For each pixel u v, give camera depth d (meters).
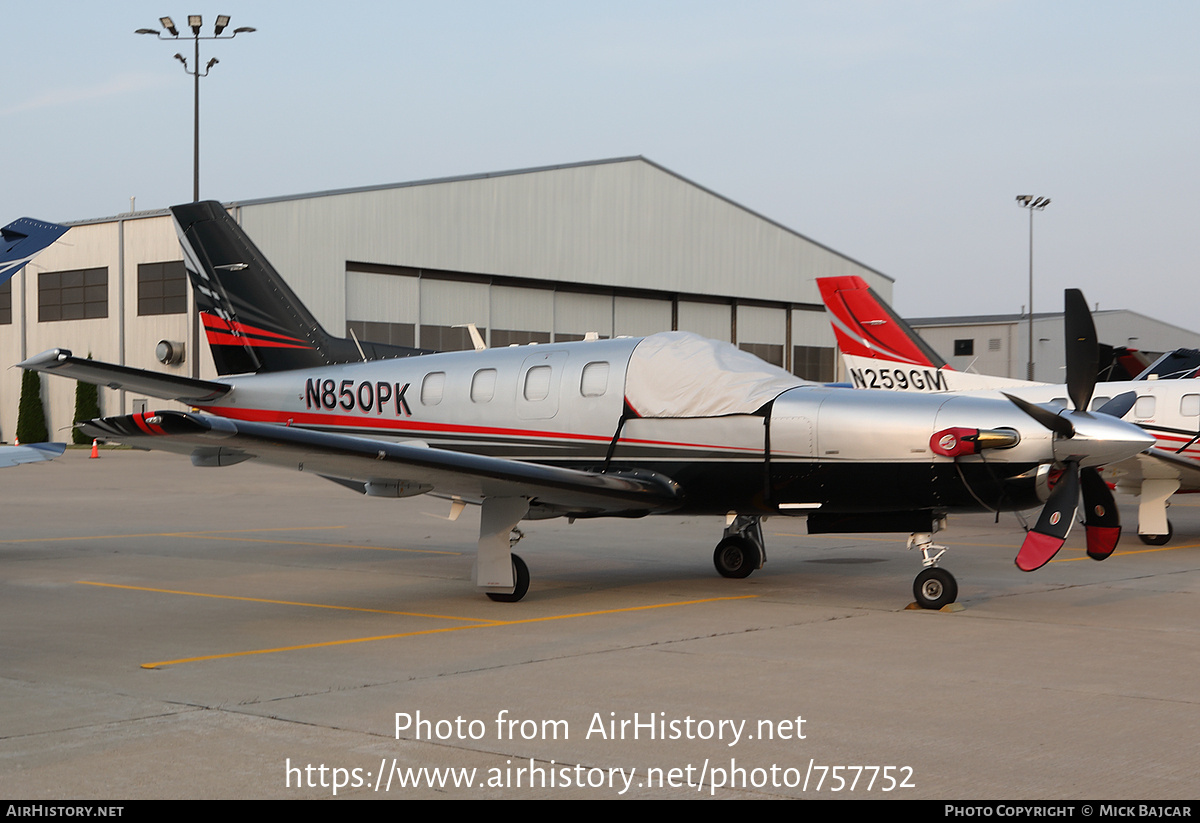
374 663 6.49
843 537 13.85
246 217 31.78
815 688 5.80
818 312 47.91
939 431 8.23
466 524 15.70
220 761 4.54
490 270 37.44
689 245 42.72
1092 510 8.49
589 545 13.01
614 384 9.58
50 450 10.78
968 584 9.81
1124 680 5.99
